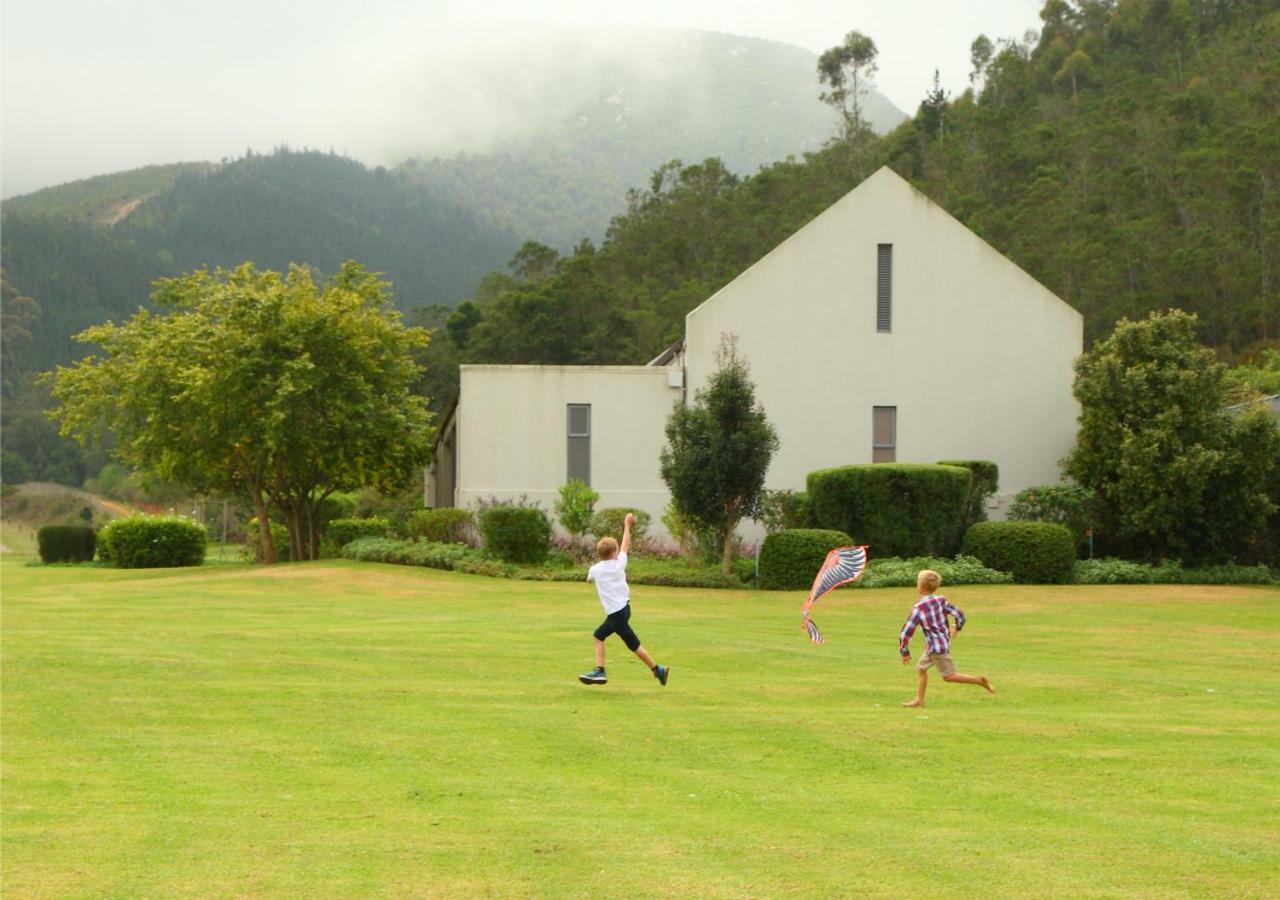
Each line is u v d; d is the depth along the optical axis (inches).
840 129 3700.8
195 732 390.0
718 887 241.3
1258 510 1058.1
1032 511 1128.2
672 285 3070.9
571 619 737.6
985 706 460.1
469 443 1208.2
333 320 1243.2
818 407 1227.2
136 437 1364.4
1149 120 2947.8
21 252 6156.5
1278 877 248.8
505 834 278.4
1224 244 2418.8
